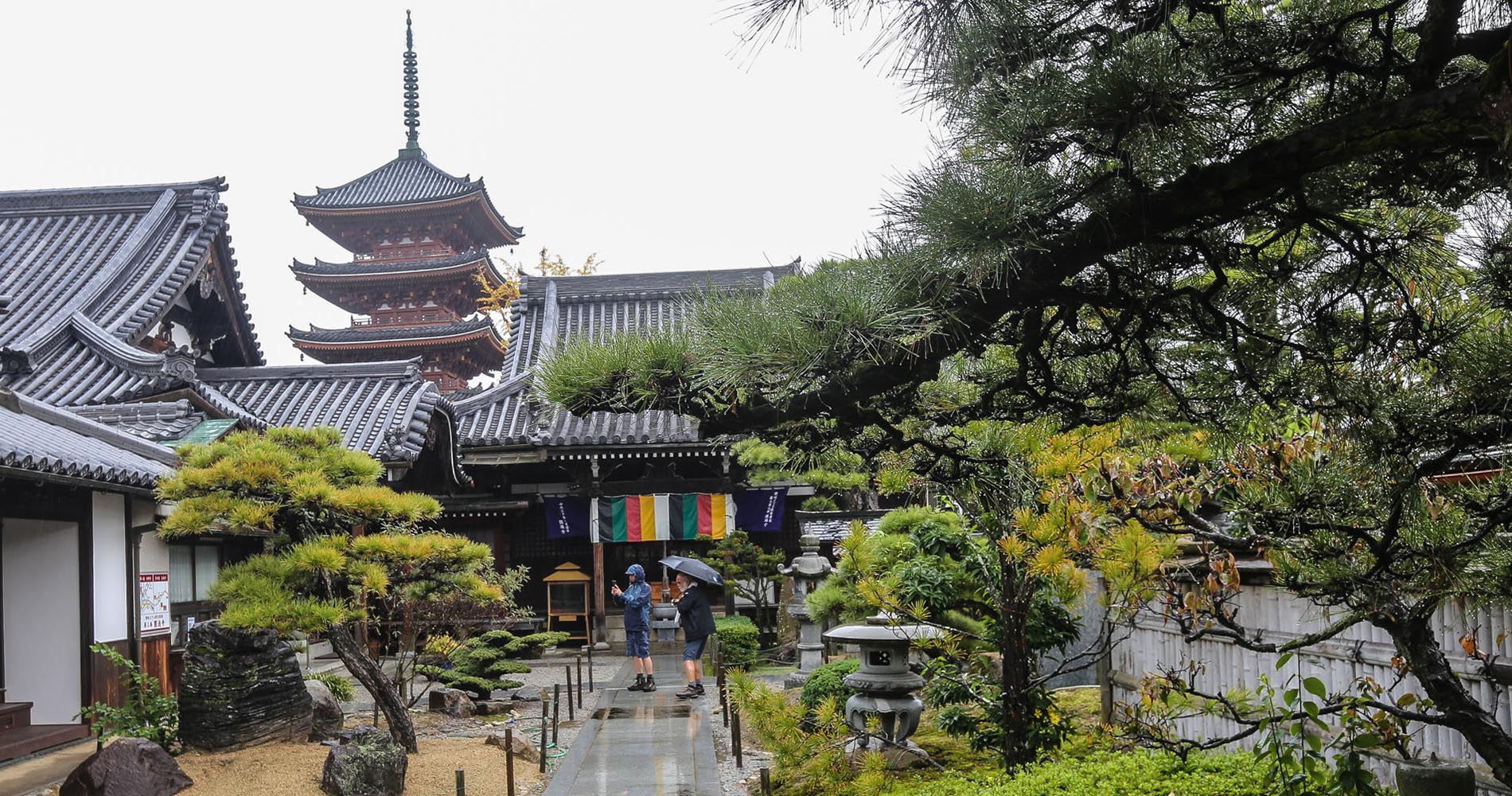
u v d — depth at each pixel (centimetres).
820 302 313
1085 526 557
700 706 1374
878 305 302
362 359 3922
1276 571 425
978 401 422
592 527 2420
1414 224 338
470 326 3806
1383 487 351
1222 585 543
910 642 855
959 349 334
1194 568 669
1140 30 282
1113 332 348
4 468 889
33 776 927
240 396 2380
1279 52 299
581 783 923
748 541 2167
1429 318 346
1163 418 423
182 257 2123
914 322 310
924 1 294
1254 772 564
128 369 1803
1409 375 357
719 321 339
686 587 1516
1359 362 365
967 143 306
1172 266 342
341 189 4153
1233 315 372
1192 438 525
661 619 2436
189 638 1009
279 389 2405
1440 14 266
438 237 4116
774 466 1967
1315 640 454
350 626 1308
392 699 1023
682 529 2419
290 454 952
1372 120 267
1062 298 324
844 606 1097
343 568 928
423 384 2339
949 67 304
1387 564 360
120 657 1082
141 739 844
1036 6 291
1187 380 397
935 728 988
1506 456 335
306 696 1048
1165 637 771
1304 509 369
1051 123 289
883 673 855
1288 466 383
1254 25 297
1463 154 303
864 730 850
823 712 708
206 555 1548
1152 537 573
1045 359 371
